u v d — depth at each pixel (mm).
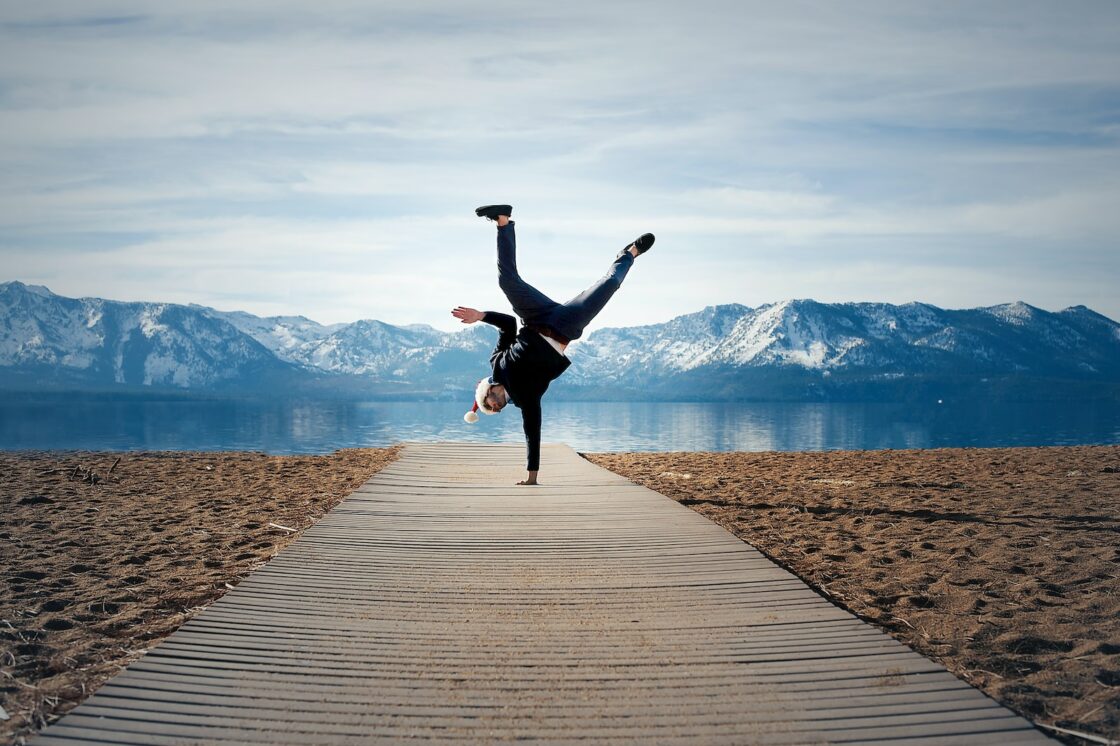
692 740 3080
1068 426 124875
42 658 4094
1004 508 8492
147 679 3602
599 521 7238
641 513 7641
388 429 98312
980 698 3471
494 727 3184
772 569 5562
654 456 15289
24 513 8234
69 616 4793
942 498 9211
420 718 3260
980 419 164250
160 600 5141
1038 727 3266
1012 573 5824
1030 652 4270
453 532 6734
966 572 5859
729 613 4598
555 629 4312
